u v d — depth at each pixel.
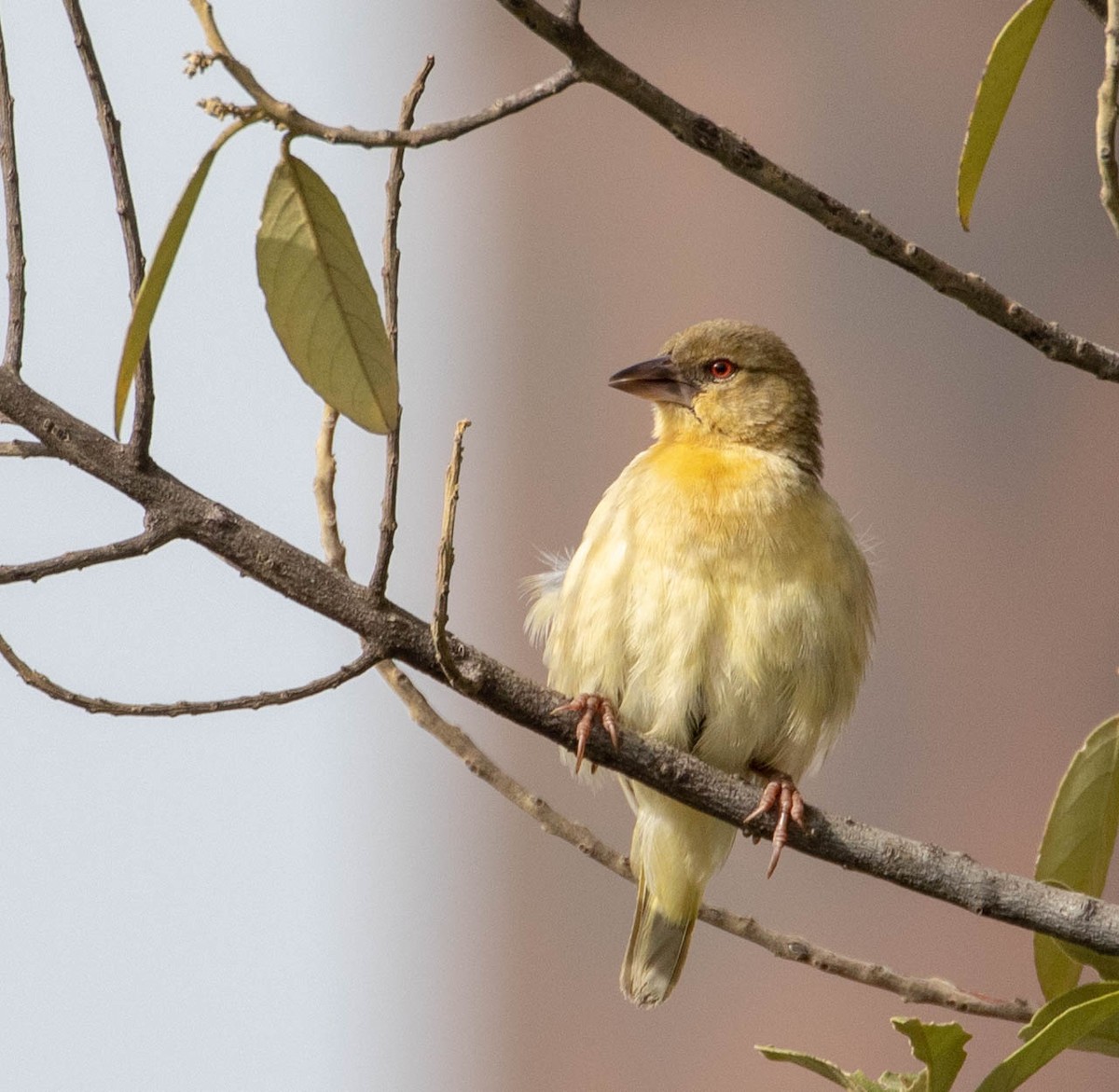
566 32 5.71
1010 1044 10.97
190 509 6.00
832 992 11.22
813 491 8.85
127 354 5.14
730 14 12.42
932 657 11.70
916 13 12.28
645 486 8.77
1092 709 11.48
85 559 5.87
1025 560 11.77
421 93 5.85
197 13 5.29
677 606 8.41
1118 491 11.76
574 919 12.03
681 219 12.43
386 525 6.07
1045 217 12.09
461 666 6.49
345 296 5.79
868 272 12.14
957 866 6.75
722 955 11.48
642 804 9.14
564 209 12.73
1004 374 11.95
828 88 12.28
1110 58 5.55
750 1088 11.27
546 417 12.59
